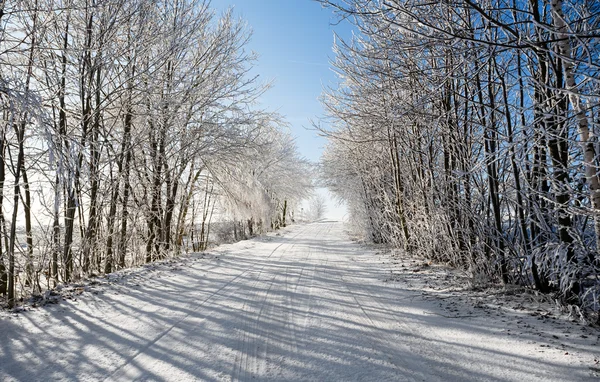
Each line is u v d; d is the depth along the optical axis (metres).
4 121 6.87
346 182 24.64
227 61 15.55
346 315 5.76
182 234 17.70
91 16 9.99
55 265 10.09
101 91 10.95
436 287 7.71
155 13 12.02
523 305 5.93
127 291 7.63
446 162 10.07
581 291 5.59
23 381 3.63
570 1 5.93
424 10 6.21
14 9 7.65
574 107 4.95
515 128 6.86
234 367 3.87
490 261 7.85
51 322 5.50
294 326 5.21
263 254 14.62
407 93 10.20
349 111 13.20
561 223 5.80
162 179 14.84
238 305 6.43
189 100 14.51
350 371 3.74
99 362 4.05
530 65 6.77
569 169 5.28
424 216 11.79
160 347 4.46
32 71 8.55
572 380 3.45
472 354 4.12
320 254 14.66
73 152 6.33
